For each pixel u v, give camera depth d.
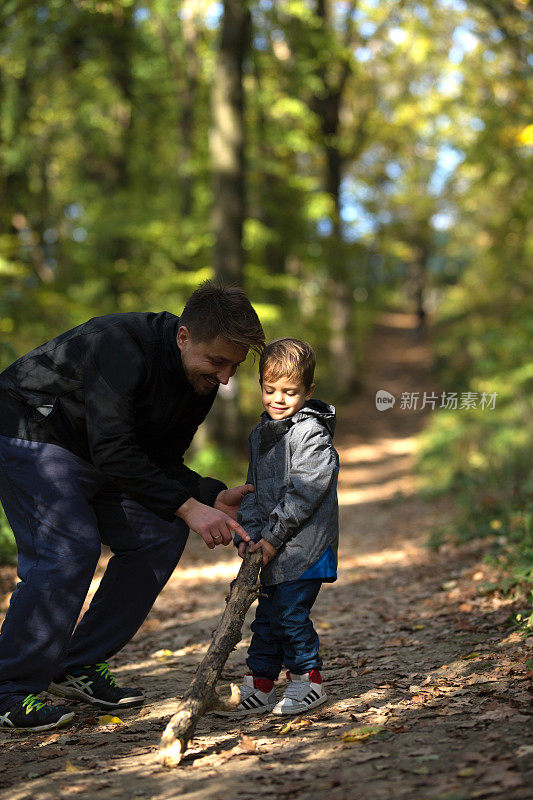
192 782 2.52
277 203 20.39
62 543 3.24
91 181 21.72
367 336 40.25
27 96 16.88
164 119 21.61
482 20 17.41
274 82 19.11
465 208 26.14
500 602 4.76
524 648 3.63
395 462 17.59
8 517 3.38
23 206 16.86
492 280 22.69
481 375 17.91
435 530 8.53
